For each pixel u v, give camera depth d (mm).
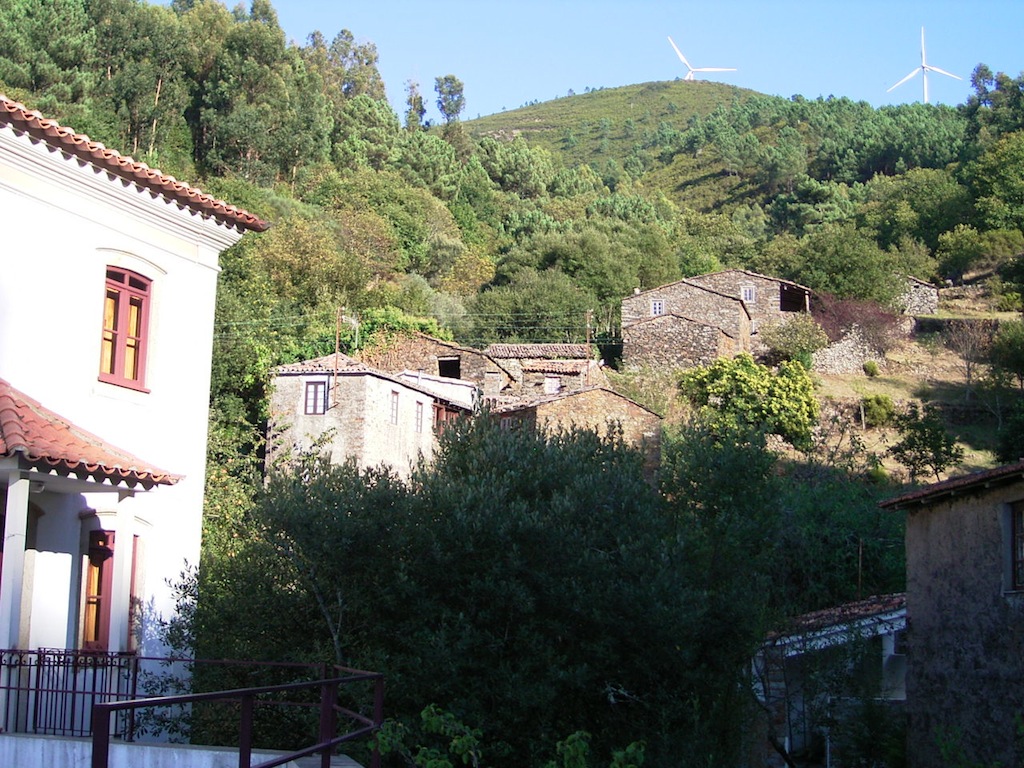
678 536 15297
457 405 41781
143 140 83562
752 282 66938
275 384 36781
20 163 14391
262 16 105188
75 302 15203
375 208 86375
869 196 130625
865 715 18891
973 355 63094
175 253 17125
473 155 125188
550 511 15000
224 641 14812
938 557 18469
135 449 16062
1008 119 124438
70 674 14055
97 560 15359
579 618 14734
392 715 14047
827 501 35062
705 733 15070
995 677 16391
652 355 58125
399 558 14734
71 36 77375
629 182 183375
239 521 19297
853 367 63375
